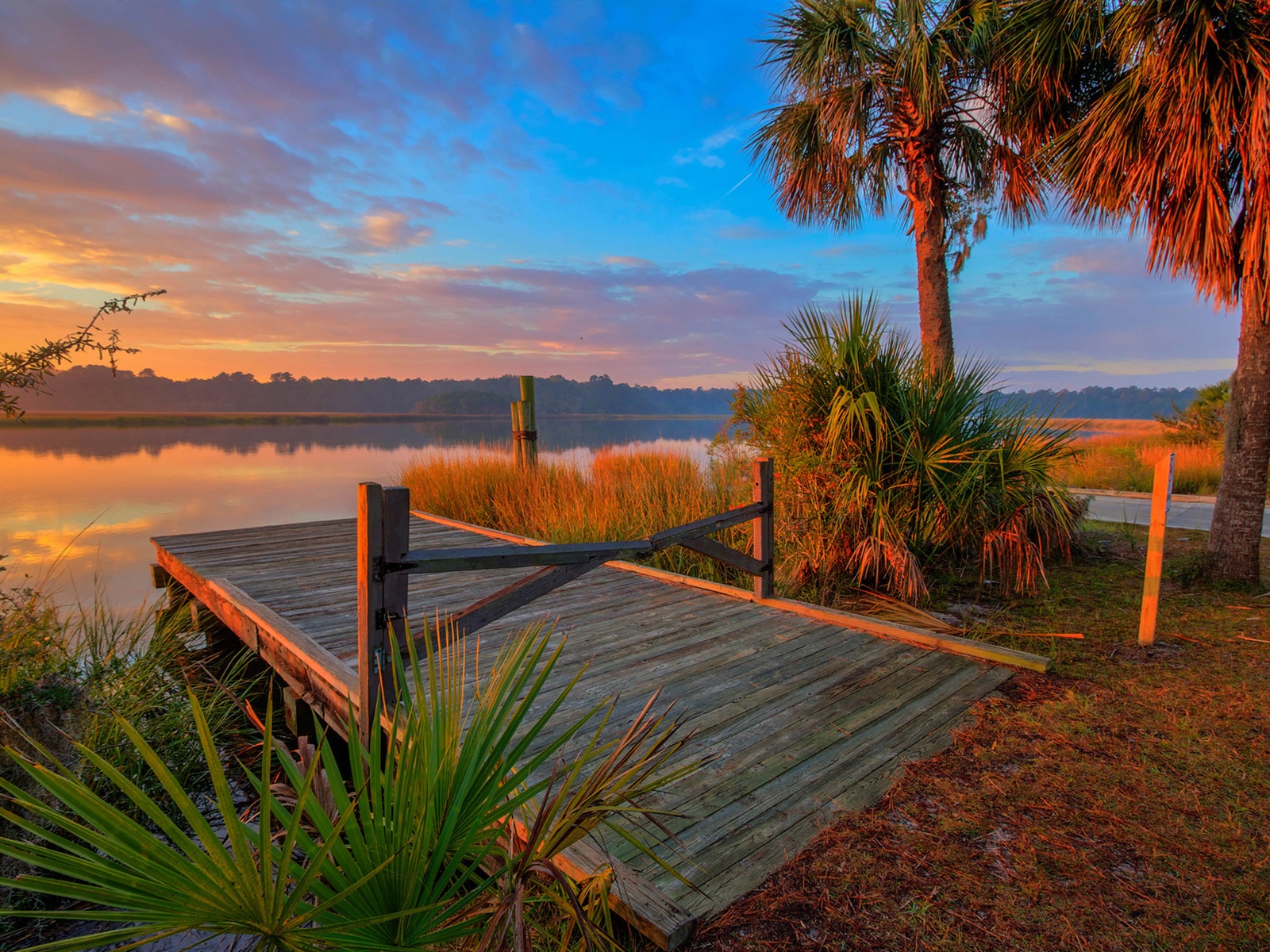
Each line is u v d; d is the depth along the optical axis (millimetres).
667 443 11930
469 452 12367
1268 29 4328
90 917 1032
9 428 85562
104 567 9023
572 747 2889
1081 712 3211
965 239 7773
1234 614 4676
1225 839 2264
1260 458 5168
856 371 5383
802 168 8234
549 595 5383
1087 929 1889
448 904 1407
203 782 3713
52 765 2895
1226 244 4738
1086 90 6230
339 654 4020
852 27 6965
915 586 4977
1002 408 5695
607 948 1783
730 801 2512
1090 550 6684
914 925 1915
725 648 4117
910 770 2729
